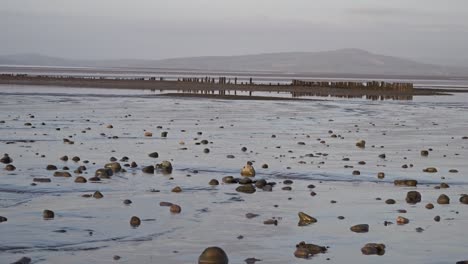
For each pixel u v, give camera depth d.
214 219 13.08
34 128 30.38
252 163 21.06
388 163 21.91
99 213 13.36
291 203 14.85
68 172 17.84
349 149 25.58
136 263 10.03
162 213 13.52
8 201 14.34
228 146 25.59
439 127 36.88
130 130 30.92
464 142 29.33
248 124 35.78
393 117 44.16
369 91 90.06
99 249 10.77
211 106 50.66
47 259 10.13
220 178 18.09
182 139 27.77
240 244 11.26
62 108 43.53
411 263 10.32
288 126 35.25
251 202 14.86
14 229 11.90
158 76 166.12
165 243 11.22
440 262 10.39
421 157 23.77
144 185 16.70
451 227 12.80
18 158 20.92
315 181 18.00
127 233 11.84
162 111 43.81
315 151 24.64
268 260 10.35
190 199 15.04
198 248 10.95
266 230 12.28
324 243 11.46
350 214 13.83
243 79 164.25
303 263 10.21
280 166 20.48
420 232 12.37
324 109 50.91
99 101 52.56
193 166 20.19
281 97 68.62
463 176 19.48
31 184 16.31
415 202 15.38
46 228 12.02
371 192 16.52
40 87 75.31
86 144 25.12
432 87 121.38
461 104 62.50
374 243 11.19
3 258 10.09
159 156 22.28
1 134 27.59
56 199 14.68
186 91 77.75
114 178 17.64
